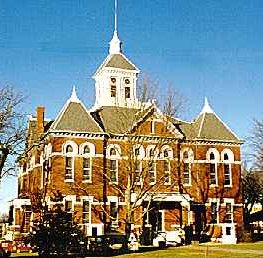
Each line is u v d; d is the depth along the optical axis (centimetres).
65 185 5591
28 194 6494
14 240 5069
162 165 6069
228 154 6444
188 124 6619
